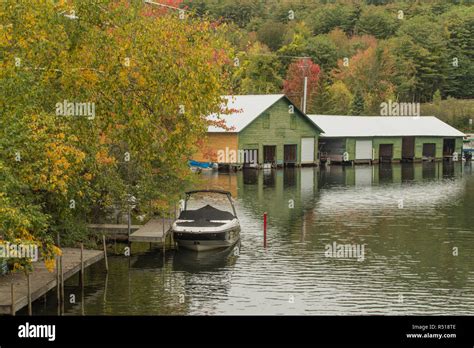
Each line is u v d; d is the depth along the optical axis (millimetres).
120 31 22062
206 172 70688
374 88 111500
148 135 23578
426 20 129750
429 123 95625
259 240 33031
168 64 21766
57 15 21156
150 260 28781
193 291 23891
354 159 87062
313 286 24562
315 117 88062
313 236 33969
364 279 25578
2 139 18531
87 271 26734
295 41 116750
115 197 31031
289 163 80938
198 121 26203
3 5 20500
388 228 36312
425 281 25281
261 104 76812
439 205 45625
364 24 134875
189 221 31531
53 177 19453
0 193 17516
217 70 23859
